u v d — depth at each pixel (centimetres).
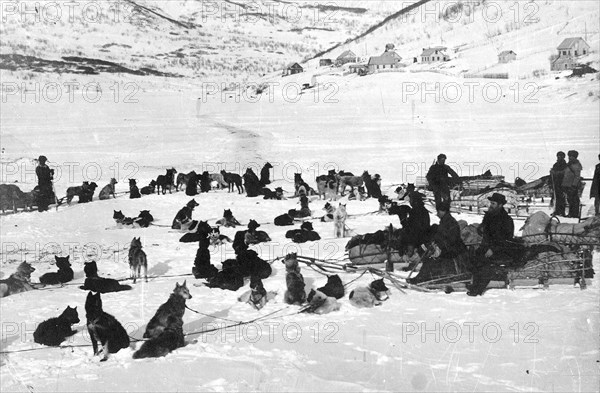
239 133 6406
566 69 7494
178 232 2261
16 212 2769
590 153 4112
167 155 5362
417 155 4531
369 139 5400
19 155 5438
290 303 1301
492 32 10831
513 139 4938
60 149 5772
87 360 1030
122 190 3497
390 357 1012
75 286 1520
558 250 1354
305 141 5588
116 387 920
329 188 2878
